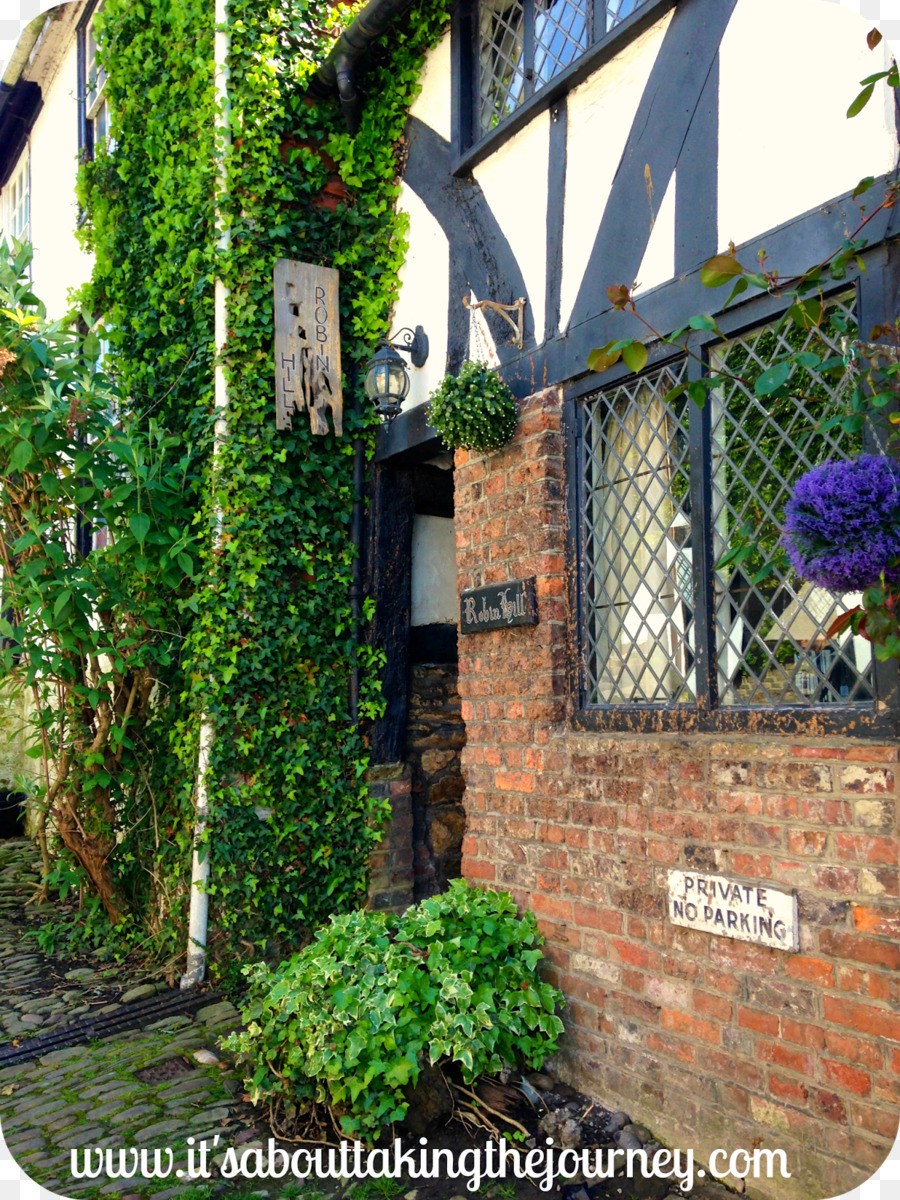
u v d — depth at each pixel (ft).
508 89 13.76
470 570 13.23
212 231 15.74
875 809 8.04
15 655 16.76
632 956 10.34
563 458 12.08
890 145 8.14
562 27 12.62
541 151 12.69
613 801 10.68
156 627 15.94
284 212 15.93
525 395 12.62
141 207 18.61
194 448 16.16
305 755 15.47
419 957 10.65
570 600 11.87
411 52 15.72
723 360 9.92
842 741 8.38
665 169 10.60
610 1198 8.91
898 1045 7.77
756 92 9.53
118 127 19.31
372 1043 9.75
